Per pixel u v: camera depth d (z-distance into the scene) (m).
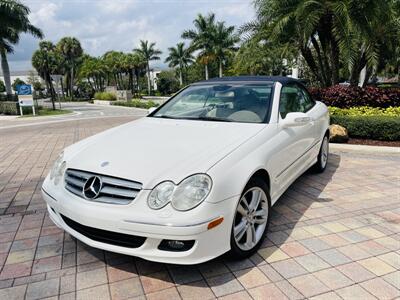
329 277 2.71
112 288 2.64
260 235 3.11
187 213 2.41
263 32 10.30
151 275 2.79
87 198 2.65
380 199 4.36
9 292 2.62
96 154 2.99
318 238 3.34
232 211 2.63
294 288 2.59
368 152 6.87
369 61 9.80
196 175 2.52
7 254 3.17
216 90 4.25
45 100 51.03
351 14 9.02
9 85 25.86
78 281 2.74
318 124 4.86
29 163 6.81
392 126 7.32
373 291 2.54
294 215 3.88
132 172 2.60
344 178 5.24
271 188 3.31
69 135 10.89
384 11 8.92
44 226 3.75
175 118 3.97
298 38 9.92
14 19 23.75
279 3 9.68
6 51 25.92
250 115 3.69
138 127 3.70
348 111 8.74
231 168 2.70
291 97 4.34
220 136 3.18
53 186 3.05
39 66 50.50
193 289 2.60
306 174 5.46
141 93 62.03
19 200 4.60
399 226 3.59
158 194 2.46
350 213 3.93
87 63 61.78
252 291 2.56
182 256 2.48
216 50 37.28
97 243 2.71
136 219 2.44
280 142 3.46
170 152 2.85
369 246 3.18
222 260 2.96
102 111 23.72
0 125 15.49
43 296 2.57
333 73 10.56
